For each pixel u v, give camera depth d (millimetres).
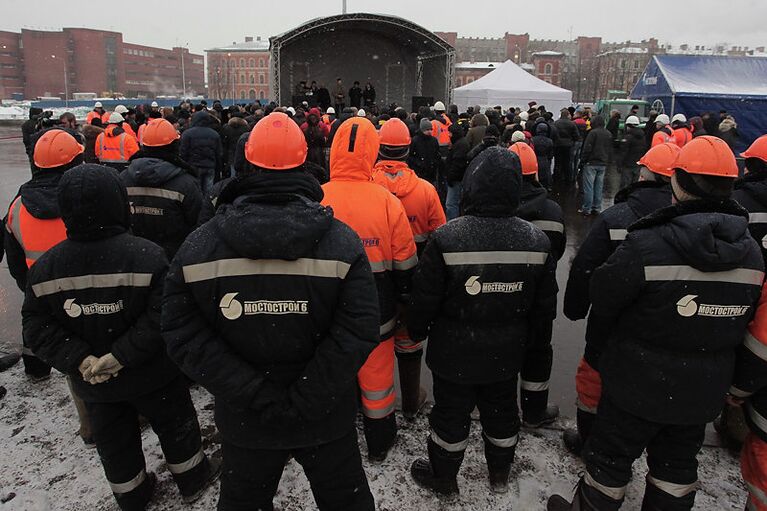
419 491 2867
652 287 2137
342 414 2047
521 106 20859
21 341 4637
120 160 7645
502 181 2463
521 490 2881
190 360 1860
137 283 2311
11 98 109812
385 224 2816
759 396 2297
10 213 3326
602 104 23703
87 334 2332
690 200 2152
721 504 2807
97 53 113000
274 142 1863
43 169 3303
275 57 20688
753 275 2100
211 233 1869
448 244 2488
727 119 13148
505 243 2479
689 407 2193
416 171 8570
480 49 99188
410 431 3402
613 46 102438
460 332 2572
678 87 18641
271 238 1752
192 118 9172
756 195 3195
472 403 2715
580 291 2969
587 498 2432
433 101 22188
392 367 3010
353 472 2129
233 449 2021
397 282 2953
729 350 2232
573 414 3607
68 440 3283
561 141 13102
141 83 124312
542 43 100312
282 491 2852
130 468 2551
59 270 2268
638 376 2230
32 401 3709
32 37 109875
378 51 26500
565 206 11266
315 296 1861
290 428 1951
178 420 2664
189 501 2777
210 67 89812
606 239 2855
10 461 3088
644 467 3100
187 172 3854
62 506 2768
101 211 2277
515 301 2533
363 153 2814
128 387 2402
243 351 1902
